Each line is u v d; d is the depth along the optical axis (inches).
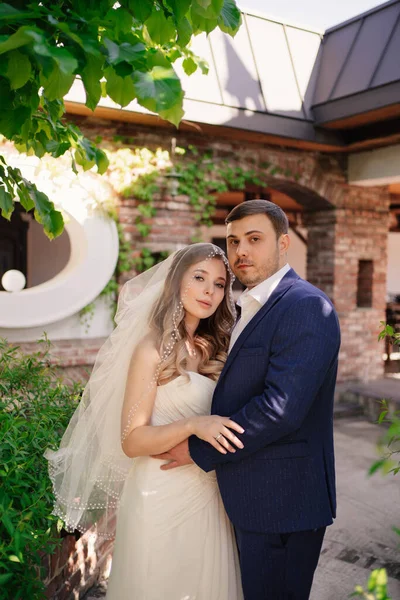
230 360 75.2
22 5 52.3
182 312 79.9
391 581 122.1
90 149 86.9
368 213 276.1
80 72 49.7
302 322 69.9
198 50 213.3
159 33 62.2
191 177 220.2
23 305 190.2
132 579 77.0
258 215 76.4
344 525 152.3
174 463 75.6
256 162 238.5
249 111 217.8
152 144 214.5
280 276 77.5
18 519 76.3
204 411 79.1
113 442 85.2
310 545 74.4
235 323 84.7
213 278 80.2
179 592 76.5
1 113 60.3
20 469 80.2
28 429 90.7
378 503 167.8
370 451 215.9
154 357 78.0
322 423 76.5
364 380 280.2
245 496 72.9
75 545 104.1
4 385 106.5
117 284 212.7
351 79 223.6
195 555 77.0
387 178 247.3
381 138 229.9
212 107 209.0
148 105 47.2
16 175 81.8
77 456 86.1
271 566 73.0
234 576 80.4
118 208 208.1
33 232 383.2
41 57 42.3
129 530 78.6
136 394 77.0
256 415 67.9
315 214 276.7
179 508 76.9
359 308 278.4
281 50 238.8
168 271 81.9
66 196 193.5
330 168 261.0
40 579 85.8
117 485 90.2
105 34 52.6
